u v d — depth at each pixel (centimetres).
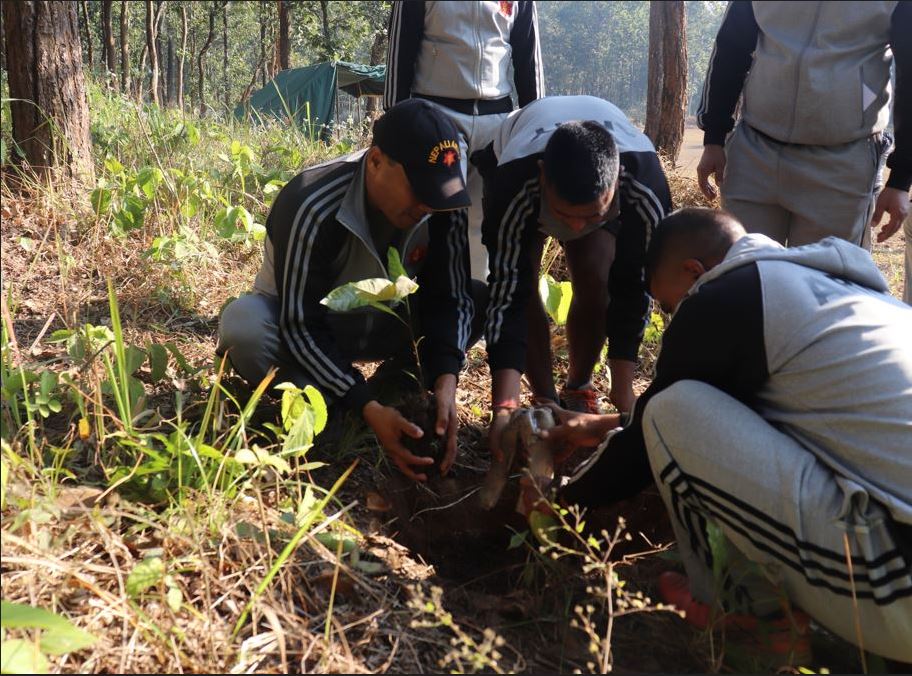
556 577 239
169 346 284
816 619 201
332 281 271
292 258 253
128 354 270
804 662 205
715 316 204
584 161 241
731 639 212
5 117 468
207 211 450
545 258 448
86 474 230
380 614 209
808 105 320
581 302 319
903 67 309
